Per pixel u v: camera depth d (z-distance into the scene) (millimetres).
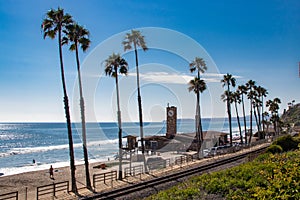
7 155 64625
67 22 22453
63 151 72688
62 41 23109
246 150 40625
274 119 92750
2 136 134625
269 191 8414
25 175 33594
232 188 10875
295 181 8703
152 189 17781
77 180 27219
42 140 112688
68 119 21000
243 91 66188
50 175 32500
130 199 15797
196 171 23109
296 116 156375
